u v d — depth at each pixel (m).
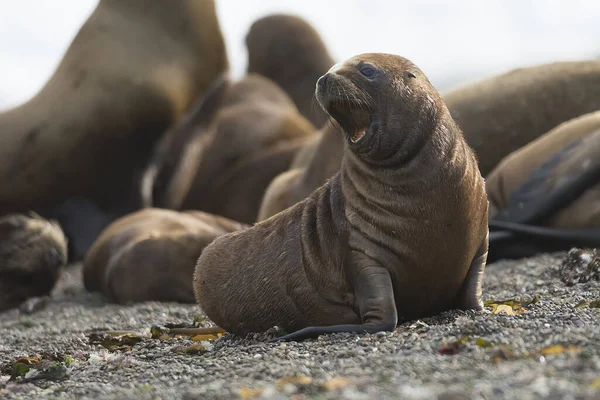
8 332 38.53
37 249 48.88
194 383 22.06
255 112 68.62
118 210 65.88
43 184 64.94
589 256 34.38
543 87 51.31
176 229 49.62
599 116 45.00
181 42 67.19
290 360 23.31
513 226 43.03
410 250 26.36
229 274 29.72
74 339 32.97
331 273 27.50
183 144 66.00
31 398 22.61
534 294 31.95
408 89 26.50
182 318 37.06
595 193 41.72
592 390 16.64
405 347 23.14
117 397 20.98
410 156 26.14
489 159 50.88
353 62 27.05
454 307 28.20
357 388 18.84
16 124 65.12
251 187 63.91
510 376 18.56
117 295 45.66
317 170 48.75
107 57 65.31
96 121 64.50
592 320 24.55
